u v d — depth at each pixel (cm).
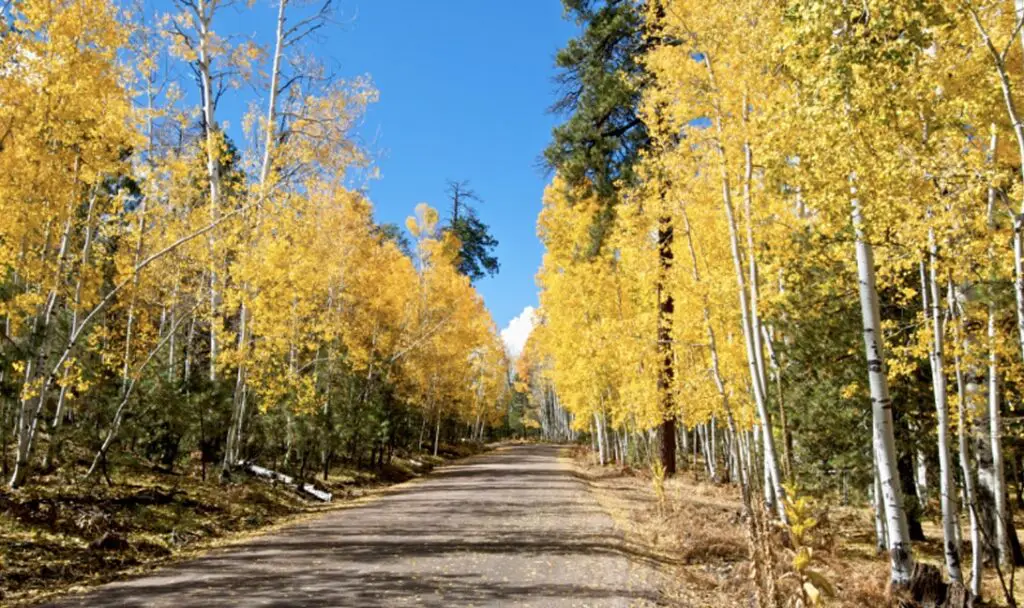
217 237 1235
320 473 1866
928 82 507
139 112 921
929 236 593
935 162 535
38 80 766
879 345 643
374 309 2144
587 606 592
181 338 1748
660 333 1477
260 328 1331
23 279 879
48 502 843
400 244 3688
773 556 752
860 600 632
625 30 1574
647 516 1218
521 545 893
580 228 2066
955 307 749
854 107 504
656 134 988
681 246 1308
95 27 810
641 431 2212
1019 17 494
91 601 576
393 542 908
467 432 5803
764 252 855
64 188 838
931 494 1152
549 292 2516
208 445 1352
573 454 3788
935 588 608
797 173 610
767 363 1137
